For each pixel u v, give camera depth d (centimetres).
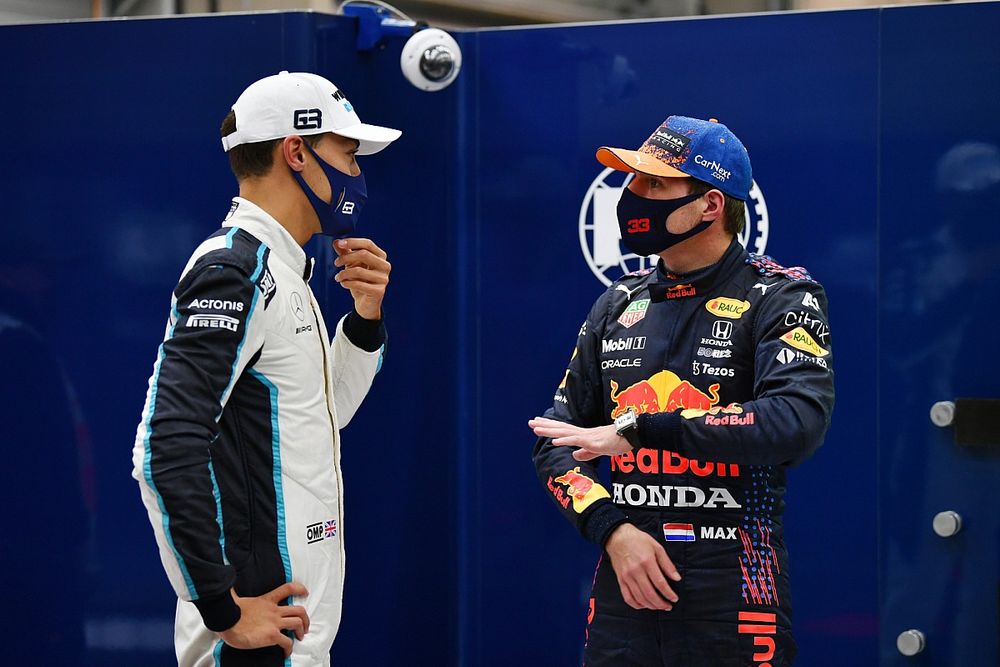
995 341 1188
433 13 1512
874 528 1224
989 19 1174
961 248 1192
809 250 1234
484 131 1318
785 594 847
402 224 1298
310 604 801
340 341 941
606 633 868
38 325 1298
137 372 1272
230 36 1234
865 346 1222
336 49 1238
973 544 1200
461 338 1336
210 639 782
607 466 1288
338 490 834
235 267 757
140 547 1277
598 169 1287
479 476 1337
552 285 1309
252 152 828
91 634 1295
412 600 1326
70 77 1275
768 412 784
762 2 1462
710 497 836
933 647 1215
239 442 775
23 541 1310
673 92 1262
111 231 1274
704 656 827
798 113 1228
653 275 924
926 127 1195
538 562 1323
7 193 1299
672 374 860
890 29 1198
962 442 1184
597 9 1567
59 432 1296
